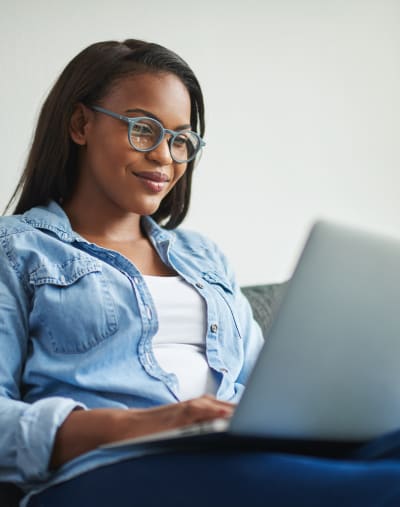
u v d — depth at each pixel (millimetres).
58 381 1280
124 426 1043
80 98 1463
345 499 814
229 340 1456
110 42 1506
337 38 2551
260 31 2379
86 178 1484
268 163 2406
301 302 855
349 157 2592
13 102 1934
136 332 1320
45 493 1083
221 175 2314
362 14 2605
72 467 1053
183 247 1606
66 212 1505
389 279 884
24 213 1464
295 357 870
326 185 2541
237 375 1438
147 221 1553
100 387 1259
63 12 2004
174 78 1479
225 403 1008
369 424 955
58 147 1481
